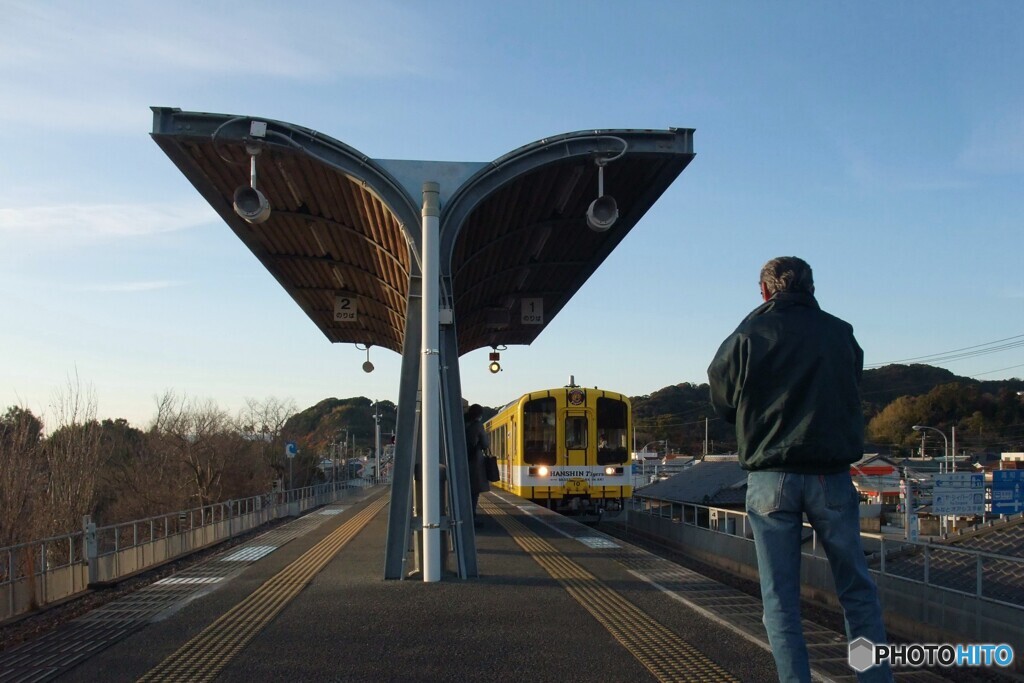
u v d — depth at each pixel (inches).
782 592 135.1
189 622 239.5
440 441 321.7
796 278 145.1
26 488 690.8
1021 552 505.0
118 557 476.4
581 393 772.6
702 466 1480.1
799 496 135.2
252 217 301.3
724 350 142.6
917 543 353.4
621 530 882.8
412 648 209.9
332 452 2063.2
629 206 396.8
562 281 539.8
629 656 203.5
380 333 720.3
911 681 215.9
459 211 326.0
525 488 756.6
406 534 312.0
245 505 799.1
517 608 255.8
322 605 260.8
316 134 312.8
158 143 314.3
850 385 136.3
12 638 319.3
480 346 808.9
